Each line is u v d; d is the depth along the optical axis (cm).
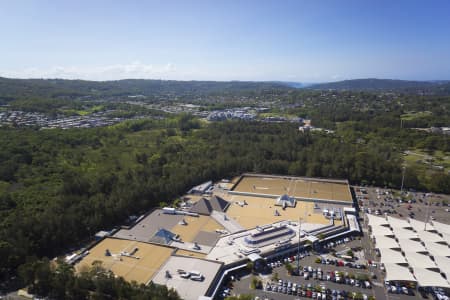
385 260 15600
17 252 14600
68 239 16862
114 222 19462
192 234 17812
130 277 13575
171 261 14762
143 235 17612
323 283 14312
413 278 14150
